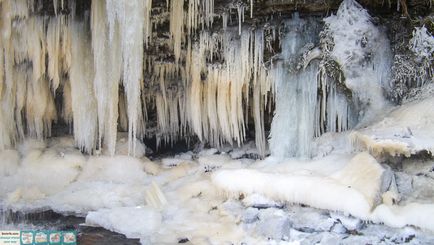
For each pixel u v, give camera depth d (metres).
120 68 7.36
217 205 6.65
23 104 8.22
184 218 6.39
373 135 6.03
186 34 7.63
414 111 6.10
